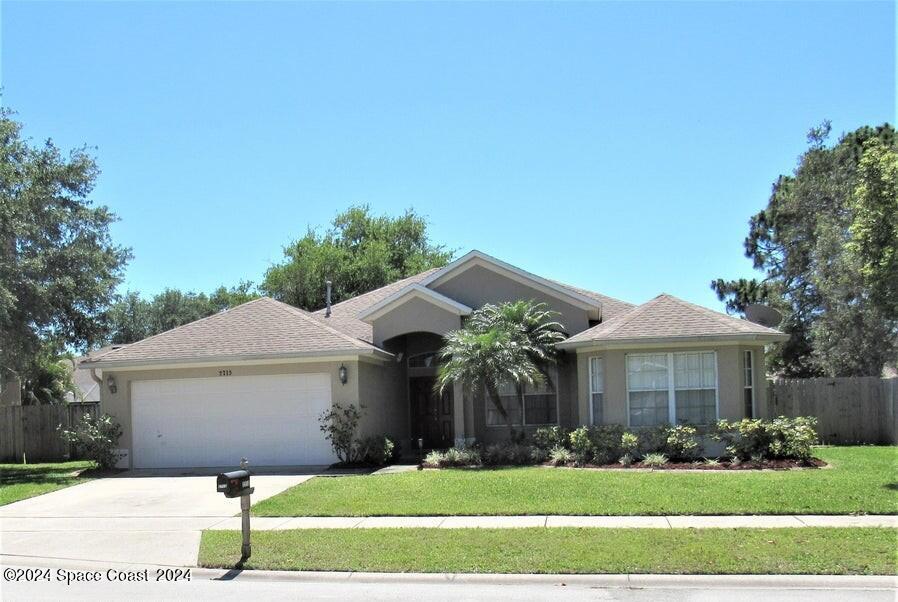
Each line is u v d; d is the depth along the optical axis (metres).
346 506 13.13
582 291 24.23
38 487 17.17
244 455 19.88
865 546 9.40
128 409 20.42
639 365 18.67
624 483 14.20
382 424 21.02
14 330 18.95
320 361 19.47
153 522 12.78
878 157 13.73
